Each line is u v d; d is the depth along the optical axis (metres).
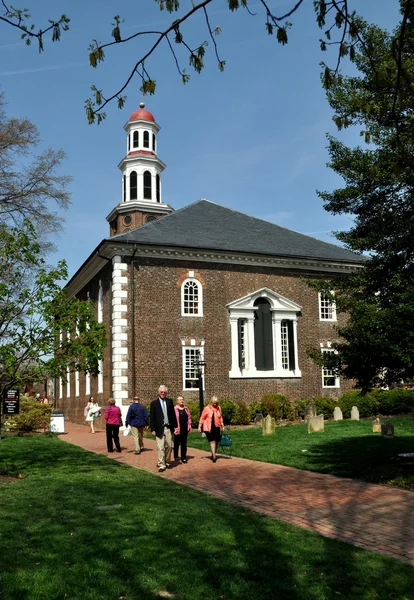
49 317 14.64
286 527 8.59
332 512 9.77
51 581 6.14
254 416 30.47
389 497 11.01
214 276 32.03
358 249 14.23
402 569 6.72
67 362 15.52
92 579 6.23
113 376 29.23
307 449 17.97
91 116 6.12
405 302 12.59
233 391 31.44
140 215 47.78
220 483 12.86
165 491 11.60
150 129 49.88
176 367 30.27
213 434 16.47
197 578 6.30
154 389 29.59
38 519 8.96
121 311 29.58
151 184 48.97
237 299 32.31
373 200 14.05
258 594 5.89
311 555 7.16
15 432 27.20
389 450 16.89
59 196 28.50
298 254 33.66
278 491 11.77
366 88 13.18
